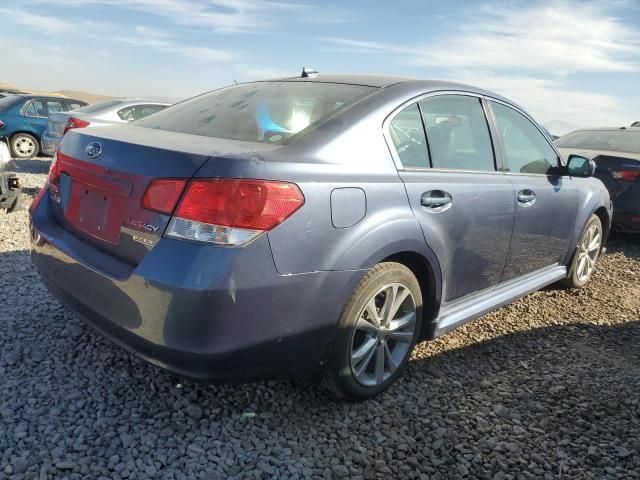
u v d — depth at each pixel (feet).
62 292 8.75
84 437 7.77
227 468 7.43
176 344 7.09
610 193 21.11
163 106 31.68
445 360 11.08
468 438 8.54
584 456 8.29
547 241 13.12
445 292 10.15
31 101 39.81
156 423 8.23
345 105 9.20
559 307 14.70
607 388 10.36
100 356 9.94
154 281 7.08
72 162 8.87
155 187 7.35
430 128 10.09
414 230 8.95
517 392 10.01
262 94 10.38
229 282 6.95
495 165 11.46
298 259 7.48
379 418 8.87
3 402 8.39
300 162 7.75
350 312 8.31
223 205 7.01
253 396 9.14
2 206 19.44
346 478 7.46
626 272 18.63
